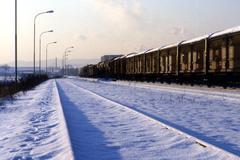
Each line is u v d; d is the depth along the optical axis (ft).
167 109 51.83
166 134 30.19
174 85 131.13
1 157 24.02
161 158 22.38
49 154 24.16
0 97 89.76
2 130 37.27
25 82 138.41
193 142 26.35
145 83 160.04
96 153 23.99
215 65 93.30
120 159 22.34
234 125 35.96
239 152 23.04
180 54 119.65
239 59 80.64
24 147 27.14
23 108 61.77
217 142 26.84
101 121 40.01
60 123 38.63
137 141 27.94
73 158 20.92
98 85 163.43
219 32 93.20
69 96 87.20
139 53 173.88
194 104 59.11
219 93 78.84
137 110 49.60
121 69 211.20
